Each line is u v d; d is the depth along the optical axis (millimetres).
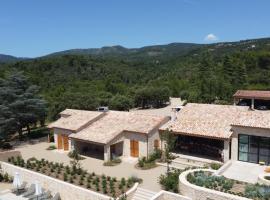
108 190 22797
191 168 25625
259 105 59562
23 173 27531
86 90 78750
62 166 28656
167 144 29016
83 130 34281
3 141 39781
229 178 22922
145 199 21859
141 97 78438
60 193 24281
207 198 19625
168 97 81438
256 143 26719
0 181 28438
